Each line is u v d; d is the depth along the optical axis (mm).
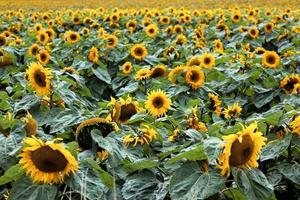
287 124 3758
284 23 14062
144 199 3529
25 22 15805
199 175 3105
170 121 4945
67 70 7277
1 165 3375
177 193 3043
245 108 7395
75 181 3021
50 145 2908
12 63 8422
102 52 10000
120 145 3656
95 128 3789
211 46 11227
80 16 16328
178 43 10883
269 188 3027
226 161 2971
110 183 3273
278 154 3611
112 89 8922
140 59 9477
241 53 9695
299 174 3648
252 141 3049
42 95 5055
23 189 2980
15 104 5121
